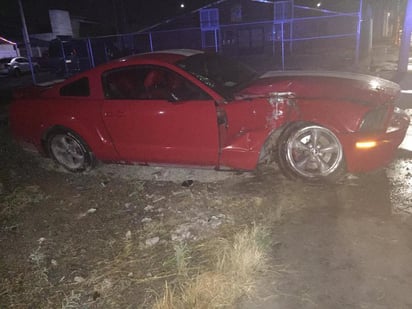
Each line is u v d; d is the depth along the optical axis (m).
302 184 4.06
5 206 4.28
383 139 3.72
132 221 3.73
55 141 5.14
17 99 5.33
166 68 4.30
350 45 26.05
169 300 2.55
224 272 2.75
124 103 4.45
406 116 4.14
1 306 2.74
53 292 2.83
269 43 27.22
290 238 3.13
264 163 4.39
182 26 28.61
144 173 4.94
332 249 2.94
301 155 4.05
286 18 26.22
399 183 3.90
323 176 3.97
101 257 3.20
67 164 5.21
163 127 4.26
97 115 4.62
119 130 4.54
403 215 3.32
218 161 4.20
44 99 5.05
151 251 3.19
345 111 3.72
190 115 4.07
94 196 4.40
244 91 4.10
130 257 3.14
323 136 3.92
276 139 4.16
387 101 3.74
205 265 2.90
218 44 27.61
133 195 4.31
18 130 5.32
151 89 4.36
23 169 5.48
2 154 6.12
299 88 3.99
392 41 22.83
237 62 5.09
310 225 3.29
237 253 2.88
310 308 2.39
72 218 3.93
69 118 4.81
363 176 4.11
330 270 2.71
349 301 2.42
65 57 23.12
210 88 4.09
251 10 27.31
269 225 3.34
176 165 4.53
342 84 3.99
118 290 2.76
